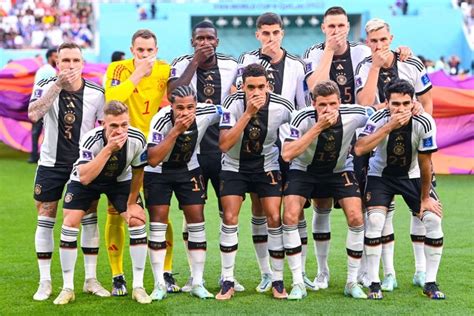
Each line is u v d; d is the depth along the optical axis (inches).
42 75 609.0
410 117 268.4
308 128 274.2
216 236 410.3
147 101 309.3
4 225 442.0
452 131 636.1
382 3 1545.3
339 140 274.8
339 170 285.4
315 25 1573.6
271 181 287.1
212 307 271.7
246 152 283.6
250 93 267.0
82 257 359.6
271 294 291.6
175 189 287.7
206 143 303.7
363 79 306.8
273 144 288.5
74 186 277.4
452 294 288.5
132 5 1555.1
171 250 304.5
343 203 284.0
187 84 301.1
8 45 1386.6
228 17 1566.2
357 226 281.3
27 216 470.3
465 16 1552.7
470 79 643.5
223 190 288.7
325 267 305.7
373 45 297.4
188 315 261.3
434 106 625.0
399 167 282.8
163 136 275.1
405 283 308.3
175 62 315.3
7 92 699.4
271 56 309.1
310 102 304.5
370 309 267.6
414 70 313.9
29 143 741.3
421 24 1487.5
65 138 289.4
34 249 377.1
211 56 309.7
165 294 286.8
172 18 1486.2
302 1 1539.1
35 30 1417.3
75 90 290.5
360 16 1547.7
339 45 302.8
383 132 267.9
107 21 1471.5
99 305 275.1
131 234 278.4
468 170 642.2
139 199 281.1
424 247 292.4
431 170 281.3
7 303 279.0
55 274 325.7
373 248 283.9
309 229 432.5
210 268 338.6
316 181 284.7
